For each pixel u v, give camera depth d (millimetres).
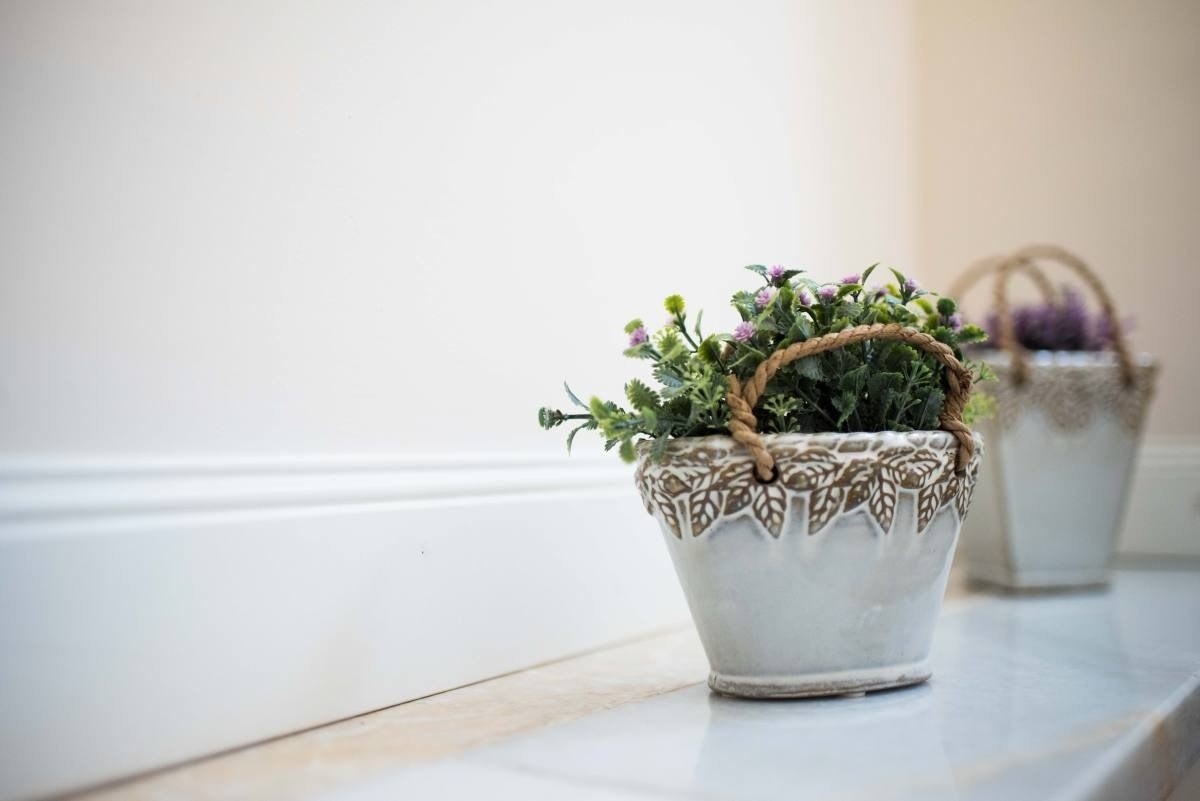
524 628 924
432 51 884
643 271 1061
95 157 716
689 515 800
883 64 1537
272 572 773
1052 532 1248
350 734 774
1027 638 1011
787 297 823
